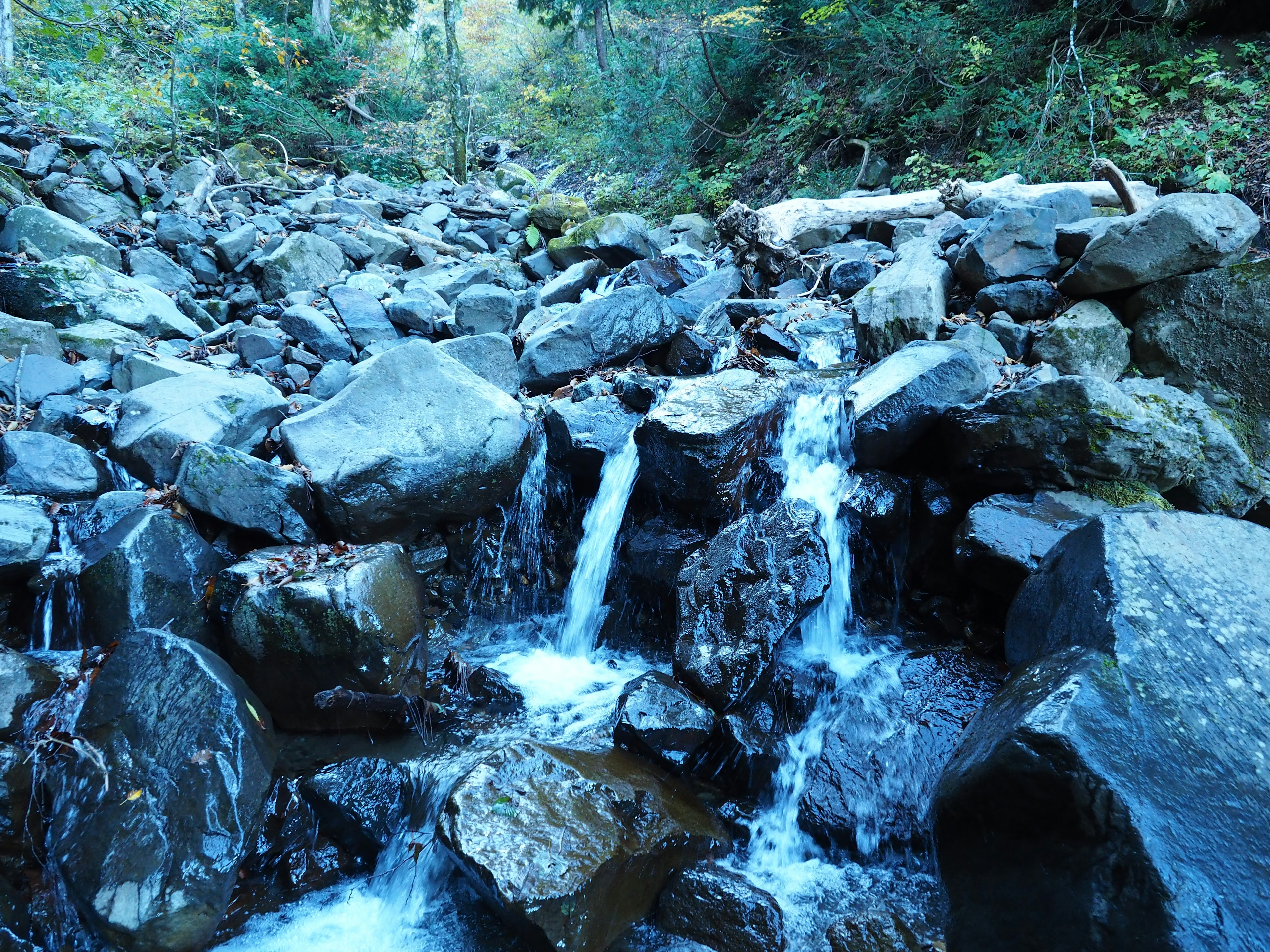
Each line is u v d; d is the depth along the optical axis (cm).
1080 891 183
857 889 283
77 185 820
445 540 466
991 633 362
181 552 371
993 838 202
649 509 452
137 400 449
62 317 577
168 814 271
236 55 1248
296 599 337
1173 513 265
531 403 526
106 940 250
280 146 1325
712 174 1330
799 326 594
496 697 380
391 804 308
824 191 1044
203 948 262
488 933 265
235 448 441
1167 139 708
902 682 337
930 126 990
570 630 453
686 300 718
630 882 263
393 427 439
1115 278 459
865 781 301
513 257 1107
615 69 1491
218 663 324
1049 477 368
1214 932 167
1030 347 481
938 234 718
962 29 972
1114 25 845
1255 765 196
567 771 284
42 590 352
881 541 402
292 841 300
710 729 324
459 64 1569
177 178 966
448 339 684
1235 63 752
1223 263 439
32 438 409
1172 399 400
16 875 268
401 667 351
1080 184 692
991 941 201
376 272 894
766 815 311
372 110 1558
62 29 779
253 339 613
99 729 296
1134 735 196
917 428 398
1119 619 224
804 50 1216
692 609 364
